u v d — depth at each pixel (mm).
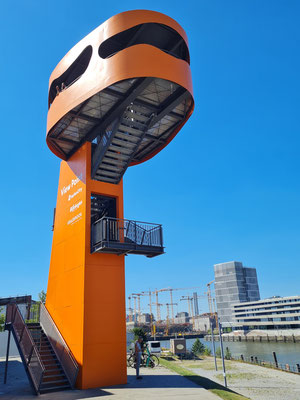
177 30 12719
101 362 11898
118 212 14578
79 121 14031
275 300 135125
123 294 13320
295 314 125000
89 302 12375
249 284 197375
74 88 12969
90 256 13023
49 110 14703
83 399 9578
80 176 14797
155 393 10289
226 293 195250
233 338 105750
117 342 12523
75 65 14180
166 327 185125
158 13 12328
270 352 58531
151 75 11562
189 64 13812
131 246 13023
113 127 13125
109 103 13031
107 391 10727
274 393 14844
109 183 14781
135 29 12938
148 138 16375
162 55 12086
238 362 26266
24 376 15656
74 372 11578
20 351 12875
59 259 15305
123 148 13719
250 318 141125
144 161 18125
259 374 19984
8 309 15789
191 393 10266
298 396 14234
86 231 13352
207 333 153625
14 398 10195
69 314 13180
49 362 13031
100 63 12172
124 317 13016
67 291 13773
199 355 30812
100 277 12969
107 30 12289
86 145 14914
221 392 10531
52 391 11031
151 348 25500
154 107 13680
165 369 16938
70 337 12711
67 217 15312
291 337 94312
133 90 12180
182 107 14344
